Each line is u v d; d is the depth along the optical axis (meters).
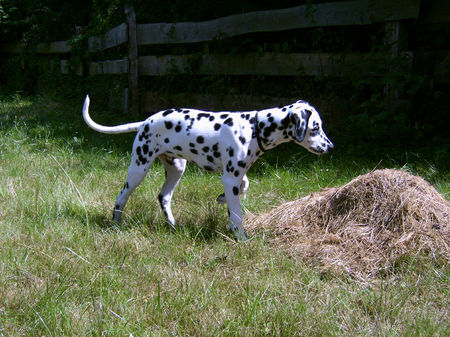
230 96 8.95
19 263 3.77
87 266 3.78
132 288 3.49
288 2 9.50
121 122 9.88
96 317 3.09
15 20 15.93
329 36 8.28
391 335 2.96
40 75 15.02
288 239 4.34
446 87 7.35
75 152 7.62
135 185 4.70
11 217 4.77
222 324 3.07
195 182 5.96
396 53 7.05
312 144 4.39
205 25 9.45
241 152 4.30
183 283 3.56
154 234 4.47
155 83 10.76
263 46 9.02
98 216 4.96
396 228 4.10
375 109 7.37
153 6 12.12
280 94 8.62
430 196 4.32
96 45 12.55
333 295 3.42
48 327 3.01
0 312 3.15
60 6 15.78
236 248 4.12
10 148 7.66
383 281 3.65
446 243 3.96
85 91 12.77
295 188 5.70
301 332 3.00
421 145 6.81
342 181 5.82
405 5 6.85
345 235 4.17
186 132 4.43
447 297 3.38
